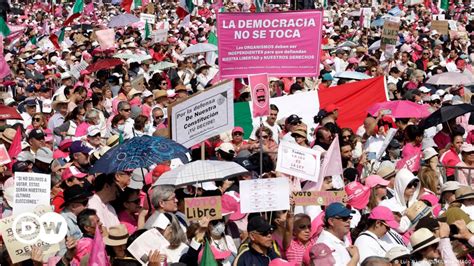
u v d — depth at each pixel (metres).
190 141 11.48
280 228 9.87
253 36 12.41
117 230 8.89
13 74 26.28
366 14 40.50
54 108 17.48
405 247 9.43
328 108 16.75
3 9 30.55
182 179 10.02
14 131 14.20
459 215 10.30
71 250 8.98
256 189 9.71
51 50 33.28
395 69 24.95
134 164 10.30
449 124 15.70
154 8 52.59
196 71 23.89
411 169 13.42
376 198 11.10
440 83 22.42
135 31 36.69
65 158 13.26
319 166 10.66
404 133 15.55
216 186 11.23
